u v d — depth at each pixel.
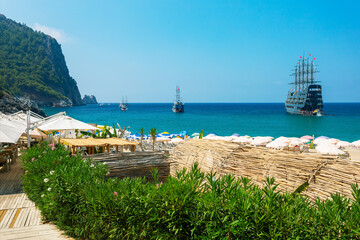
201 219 2.76
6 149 10.16
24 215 5.66
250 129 59.16
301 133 52.56
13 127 9.77
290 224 2.30
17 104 82.69
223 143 6.03
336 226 2.19
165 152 7.72
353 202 2.56
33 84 190.75
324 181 4.03
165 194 2.97
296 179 4.34
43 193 5.14
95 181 4.10
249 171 5.09
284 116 100.56
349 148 25.86
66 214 4.38
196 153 6.58
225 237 2.49
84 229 4.04
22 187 7.49
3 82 152.50
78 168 4.82
